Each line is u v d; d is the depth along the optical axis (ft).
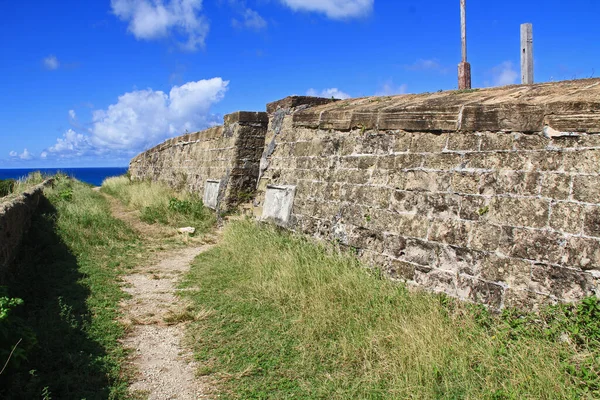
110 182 77.20
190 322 17.70
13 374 12.12
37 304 18.57
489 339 13.93
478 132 17.22
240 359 14.62
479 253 16.25
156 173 68.64
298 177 27.71
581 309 13.14
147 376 13.69
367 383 12.92
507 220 15.66
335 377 13.38
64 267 24.35
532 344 13.05
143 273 24.66
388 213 20.21
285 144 30.48
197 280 22.88
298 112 28.94
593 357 12.19
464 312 15.52
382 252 20.10
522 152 15.72
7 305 12.91
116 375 13.48
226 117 43.09
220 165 42.96
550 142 15.01
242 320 17.57
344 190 23.22
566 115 14.52
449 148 18.16
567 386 11.44
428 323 14.82
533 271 14.69
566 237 14.07
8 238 22.07
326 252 22.79
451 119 18.04
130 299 20.33
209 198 42.47
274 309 18.37
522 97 17.29
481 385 12.18
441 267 17.49
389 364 13.50
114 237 32.01
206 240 33.01
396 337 14.57
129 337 16.38
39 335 15.11
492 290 15.65
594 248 13.39
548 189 14.79
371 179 21.65
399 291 17.56
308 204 25.80
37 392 11.97
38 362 13.50
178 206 40.93
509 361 12.87
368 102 26.84
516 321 14.40
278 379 13.42
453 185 17.70
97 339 15.81
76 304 18.89
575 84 17.40
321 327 16.12
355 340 15.01
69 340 15.29
